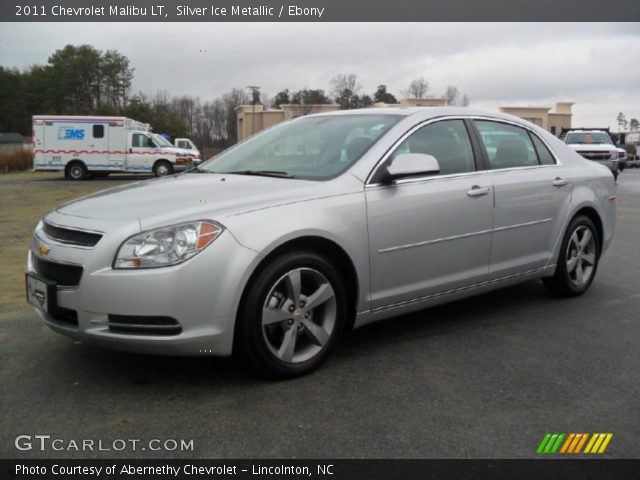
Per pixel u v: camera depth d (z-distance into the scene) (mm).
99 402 3191
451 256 4211
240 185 3705
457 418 3035
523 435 2875
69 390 3336
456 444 2785
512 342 4168
